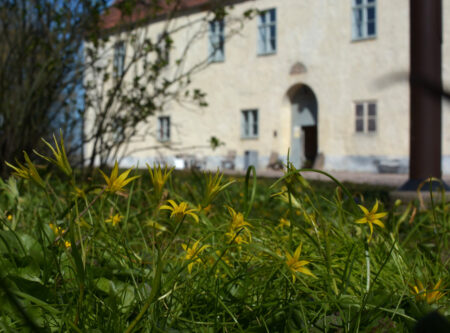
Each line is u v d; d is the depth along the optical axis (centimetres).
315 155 2347
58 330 101
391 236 158
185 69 2489
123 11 500
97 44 503
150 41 528
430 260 175
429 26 426
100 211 132
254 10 534
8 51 483
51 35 484
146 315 106
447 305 119
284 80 2275
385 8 2009
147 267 152
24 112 438
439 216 239
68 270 130
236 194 391
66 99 524
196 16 2377
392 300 122
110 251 141
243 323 118
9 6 458
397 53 1992
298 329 114
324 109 2167
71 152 514
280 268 124
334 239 161
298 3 2219
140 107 546
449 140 1869
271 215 288
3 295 82
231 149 2444
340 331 113
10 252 123
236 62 2400
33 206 224
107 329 104
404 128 1991
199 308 120
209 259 134
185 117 2561
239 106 2405
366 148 2075
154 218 153
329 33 2148
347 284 123
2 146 422
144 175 345
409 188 432
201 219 153
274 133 2312
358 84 2086
